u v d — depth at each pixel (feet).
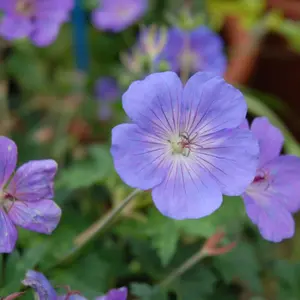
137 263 1.10
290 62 1.71
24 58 1.56
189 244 1.10
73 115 1.49
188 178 0.79
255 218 0.82
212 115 0.79
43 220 0.77
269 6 1.73
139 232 1.02
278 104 1.60
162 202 0.76
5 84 1.44
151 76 0.77
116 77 1.58
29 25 1.27
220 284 1.13
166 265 1.07
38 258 0.88
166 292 1.01
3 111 1.34
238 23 1.68
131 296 1.09
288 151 1.34
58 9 1.28
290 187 0.85
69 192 1.05
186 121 0.80
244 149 0.78
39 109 1.53
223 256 1.09
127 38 1.71
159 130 0.78
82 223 1.09
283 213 0.84
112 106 1.43
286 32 1.61
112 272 1.06
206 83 0.79
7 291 0.85
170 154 0.80
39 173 0.76
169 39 1.40
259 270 1.15
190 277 1.06
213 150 0.79
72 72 1.56
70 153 1.40
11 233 0.77
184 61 1.43
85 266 1.01
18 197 0.77
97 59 1.72
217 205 0.77
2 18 1.31
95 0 1.65
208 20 1.70
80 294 0.80
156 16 1.74
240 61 1.56
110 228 1.07
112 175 1.08
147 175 0.76
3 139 0.75
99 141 1.48
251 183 0.84
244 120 0.82
